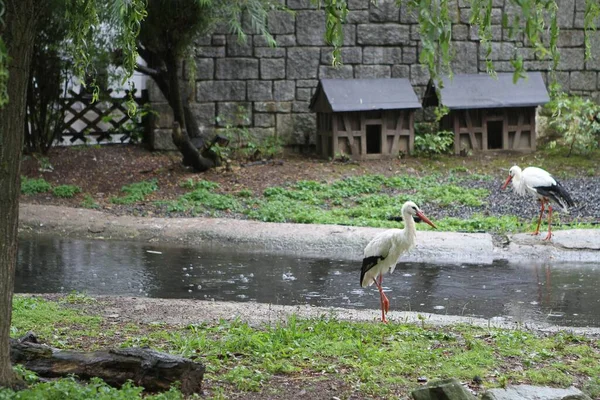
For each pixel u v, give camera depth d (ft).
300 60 68.28
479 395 21.29
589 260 44.16
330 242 46.83
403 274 41.34
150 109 66.64
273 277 40.60
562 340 27.63
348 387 21.81
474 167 64.69
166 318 30.30
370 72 69.15
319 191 58.03
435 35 17.79
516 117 67.87
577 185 59.62
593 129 66.69
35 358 21.06
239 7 58.03
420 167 64.28
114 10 41.83
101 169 62.90
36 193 57.31
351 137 64.95
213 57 67.00
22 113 18.69
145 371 20.30
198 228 49.08
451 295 37.06
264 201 55.83
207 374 22.48
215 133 67.46
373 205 55.06
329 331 27.55
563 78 71.15
